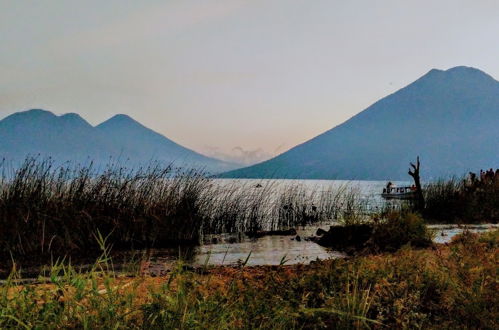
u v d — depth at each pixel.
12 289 4.27
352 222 10.76
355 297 4.36
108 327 3.34
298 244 10.79
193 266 7.52
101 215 10.12
